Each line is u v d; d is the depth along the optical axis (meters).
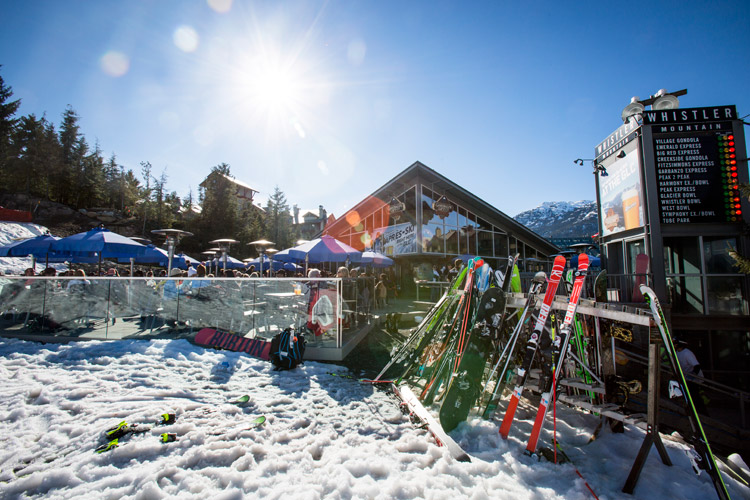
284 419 3.55
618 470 2.86
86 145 50.44
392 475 2.61
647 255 7.45
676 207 7.56
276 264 19.78
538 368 4.28
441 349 4.84
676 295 8.03
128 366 5.09
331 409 3.87
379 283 12.70
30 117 43.72
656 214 7.59
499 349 4.20
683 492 2.57
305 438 3.17
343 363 5.86
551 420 3.84
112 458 2.75
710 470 2.39
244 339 6.08
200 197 54.69
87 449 2.90
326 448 3.02
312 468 2.70
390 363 4.96
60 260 13.63
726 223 7.41
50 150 44.59
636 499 2.49
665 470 2.84
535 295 3.79
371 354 6.52
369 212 20.56
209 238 42.47
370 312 10.03
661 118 7.79
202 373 4.93
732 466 3.02
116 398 3.94
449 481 2.53
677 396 2.56
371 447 3.02
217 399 4.05
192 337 6.53
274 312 6.28
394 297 14.73
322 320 6.12
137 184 57.78
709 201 7.48
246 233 45.12
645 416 2.94
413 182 17.56
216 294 6.53
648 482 2.68
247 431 3.19
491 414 3.90
